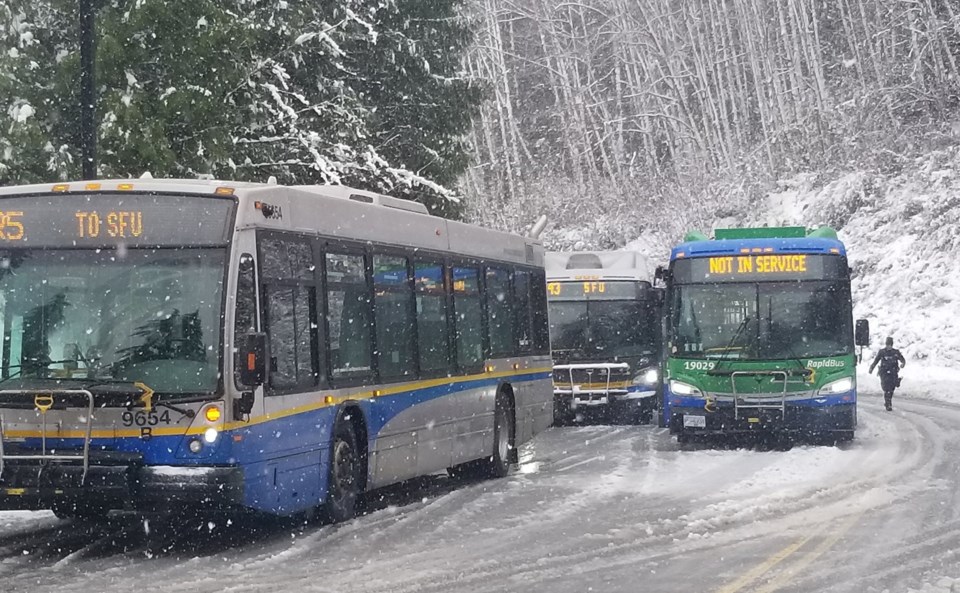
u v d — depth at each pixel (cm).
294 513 1298
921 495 1461
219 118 2228
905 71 5341
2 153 1998
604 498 1488
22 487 1092
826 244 2067
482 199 6450
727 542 1164
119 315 1127
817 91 5384
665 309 2144
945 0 5081
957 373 3881
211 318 1120
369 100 3350
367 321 1398
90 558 1128
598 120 7169
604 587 962
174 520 1372
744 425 2028
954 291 4316
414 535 1236
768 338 2041
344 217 1359
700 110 6688
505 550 1136
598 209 6281
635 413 2852
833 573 1008
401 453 1468
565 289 2803
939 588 939
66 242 1146
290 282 1223
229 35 2206
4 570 1061
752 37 5750
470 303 1714
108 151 2064
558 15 7469
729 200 5512
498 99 6538
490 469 1772
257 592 949
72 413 1098
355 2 3231
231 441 1102
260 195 1181
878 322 4338
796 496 1463
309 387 1245
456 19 3516
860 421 2605
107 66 2091
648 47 6350
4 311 1138
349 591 952
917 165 5006
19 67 2100
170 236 1140
